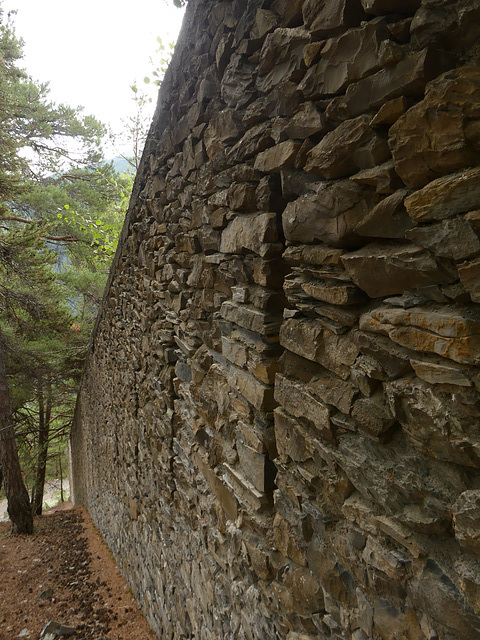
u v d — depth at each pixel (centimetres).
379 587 112
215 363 221
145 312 369
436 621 98
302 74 131
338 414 124
